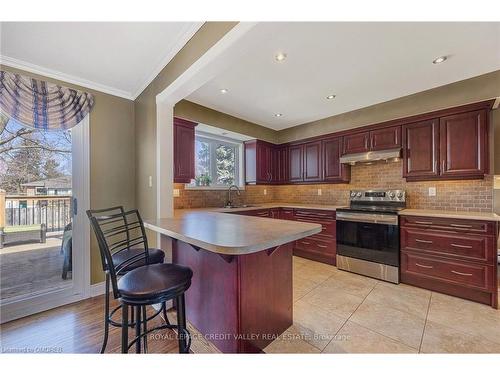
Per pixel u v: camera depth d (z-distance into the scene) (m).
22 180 2.18
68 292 2.36
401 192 3.21
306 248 3.74
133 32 1.71
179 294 1.27
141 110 2.69
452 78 2.54
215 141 4.14
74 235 2.42
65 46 1.88
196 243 1.22
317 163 4.03
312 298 2.38
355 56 2.10
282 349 1.60
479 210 2.67
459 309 2.15
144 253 1.71
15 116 2.03
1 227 2.09
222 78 2.54
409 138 2.97
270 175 4.53
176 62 1.96
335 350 1.59
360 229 3.07
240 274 1.46
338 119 3.76
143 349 1.61
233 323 1.48
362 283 2.77
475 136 2.48
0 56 1.98
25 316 2.08
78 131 2.46
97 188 2.58
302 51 2.02
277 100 3.18
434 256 2.52
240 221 1.90
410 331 1.81
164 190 2.30
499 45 1.93
